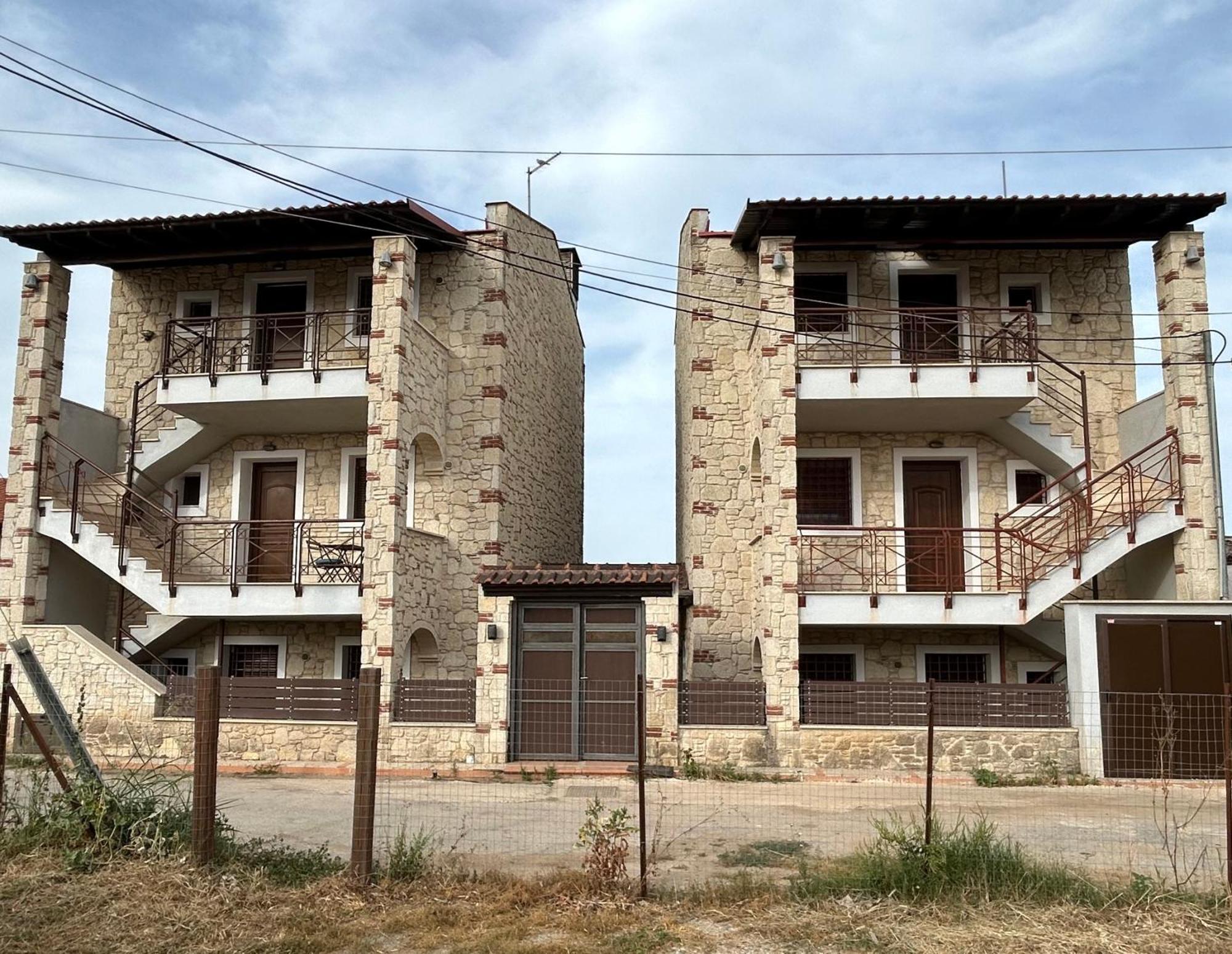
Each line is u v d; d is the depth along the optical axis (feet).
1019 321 59.82
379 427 53.52
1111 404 59.88
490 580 50.19
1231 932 22.88
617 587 49.75
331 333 63.00
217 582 57.26
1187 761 48.03
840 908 24.56
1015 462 60.70
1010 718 49.67
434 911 24.07
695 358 63.26
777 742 49.80
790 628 51.39
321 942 22.21
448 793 43.24
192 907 23.80
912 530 53.83
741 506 62.23
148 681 53.72
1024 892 25.35
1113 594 58.80
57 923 22.76
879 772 48.62
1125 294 60.49
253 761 51.44
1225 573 51.42
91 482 61.52
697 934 23.07
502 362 61.62
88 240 58.85
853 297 61.31
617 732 49.78
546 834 34.35
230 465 64.39
